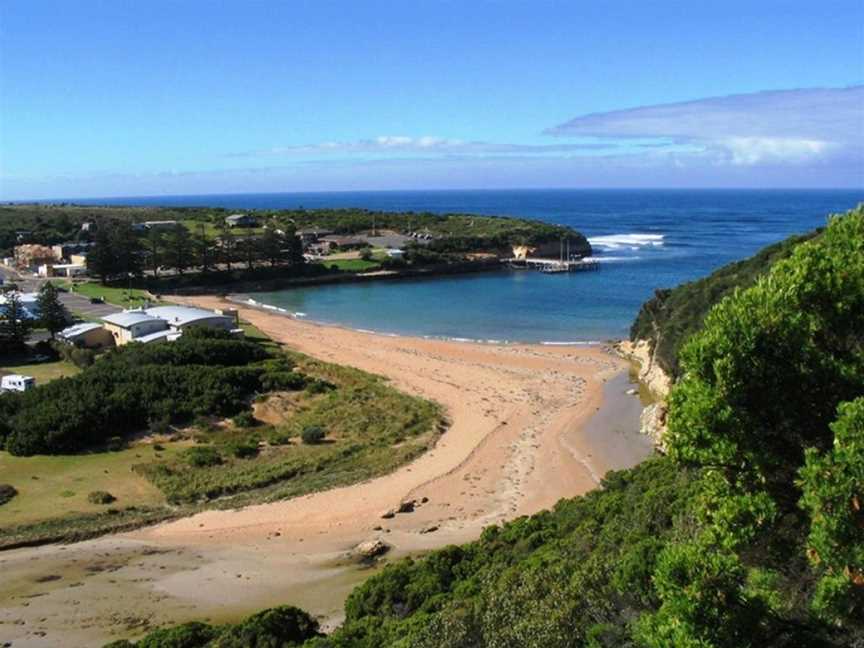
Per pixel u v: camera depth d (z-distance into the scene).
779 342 10.71
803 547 10.32
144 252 124.25
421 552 32.12
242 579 30.30
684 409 11.09
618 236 195.62
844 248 11.73
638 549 14.81
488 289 116.44
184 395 50.34
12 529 34.44
